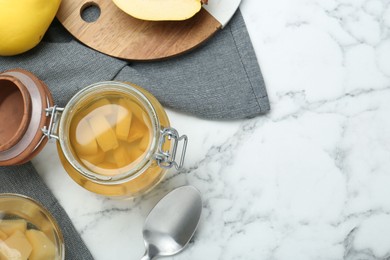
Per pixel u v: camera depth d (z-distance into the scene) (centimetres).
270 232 62
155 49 62
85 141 54
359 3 64
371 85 63
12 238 56
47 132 55
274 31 64
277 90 63
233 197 62
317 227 62
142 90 56
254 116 63
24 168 61
